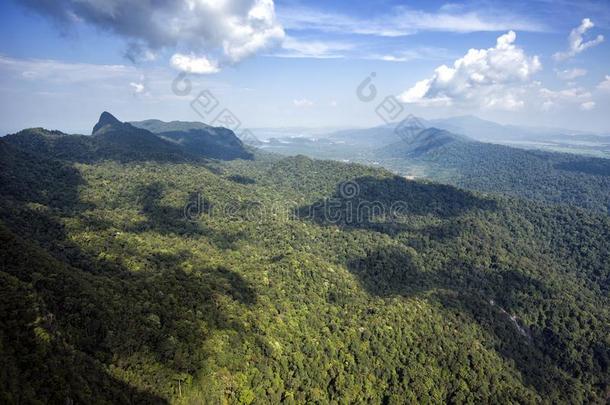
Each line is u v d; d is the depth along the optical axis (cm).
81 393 5069
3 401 4328
